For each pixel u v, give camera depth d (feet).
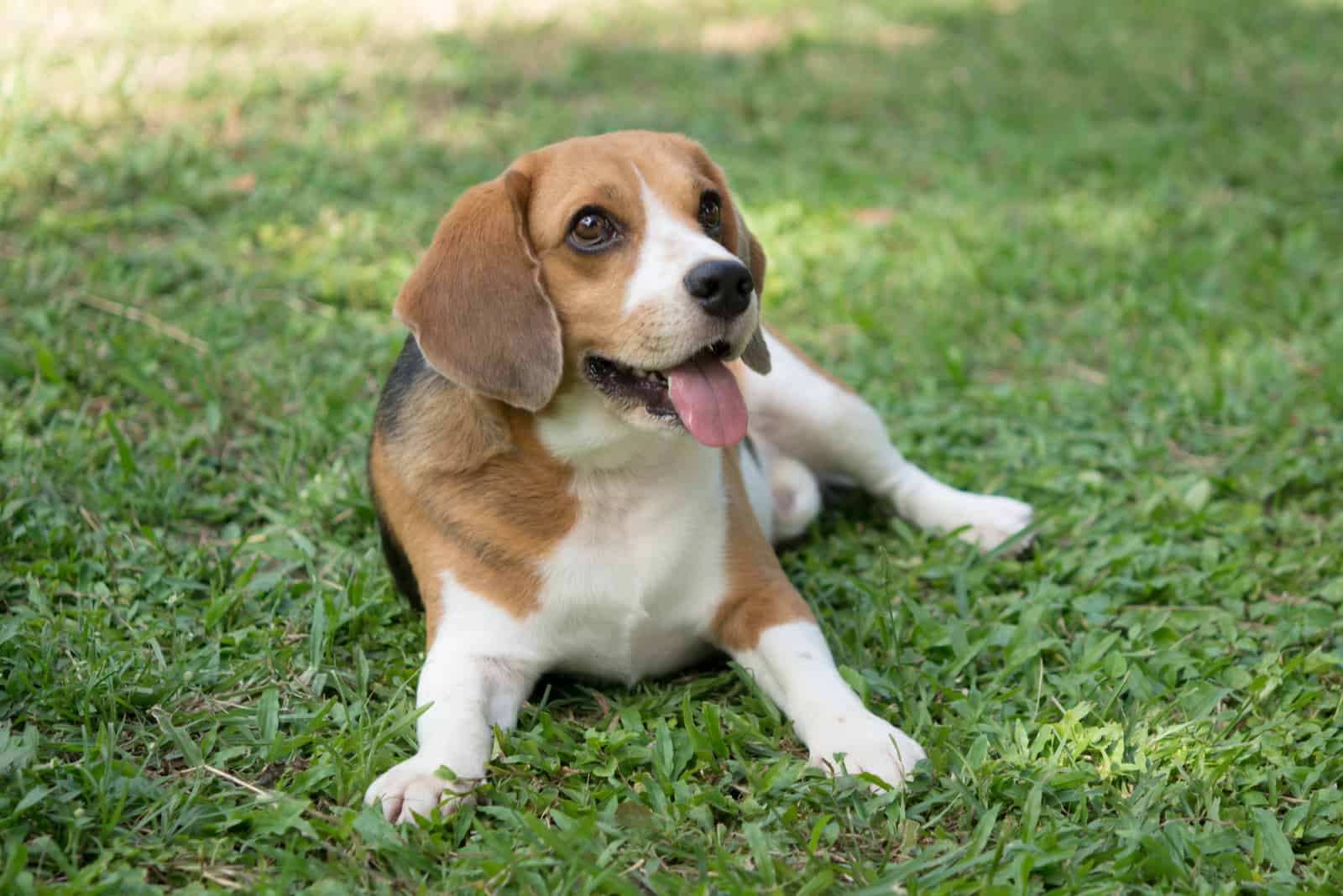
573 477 13.96
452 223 13.93
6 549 16.61
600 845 11.68
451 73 41.01
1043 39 51.72
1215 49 50.44
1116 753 12.99
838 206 32.58
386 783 12.27
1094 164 36.81
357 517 18.19
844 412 18.99
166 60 38.86
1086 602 16.58
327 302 25.26
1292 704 14.32
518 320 13.58
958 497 19.03
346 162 32.32
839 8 55.72
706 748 13.30
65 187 28.84
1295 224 31.78
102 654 14.23
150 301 24.29
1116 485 20.18
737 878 11.32
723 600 14.58
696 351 13.19
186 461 19.56
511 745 13.17
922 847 12.12
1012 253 29.68
